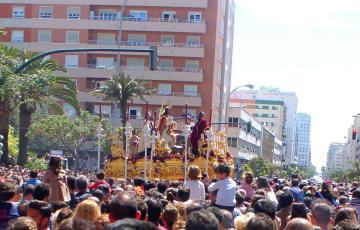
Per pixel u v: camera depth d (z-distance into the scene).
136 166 28.05
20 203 8.35
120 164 28.66
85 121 57.88
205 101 71.38
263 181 13.48
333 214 9.12
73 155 59.16
